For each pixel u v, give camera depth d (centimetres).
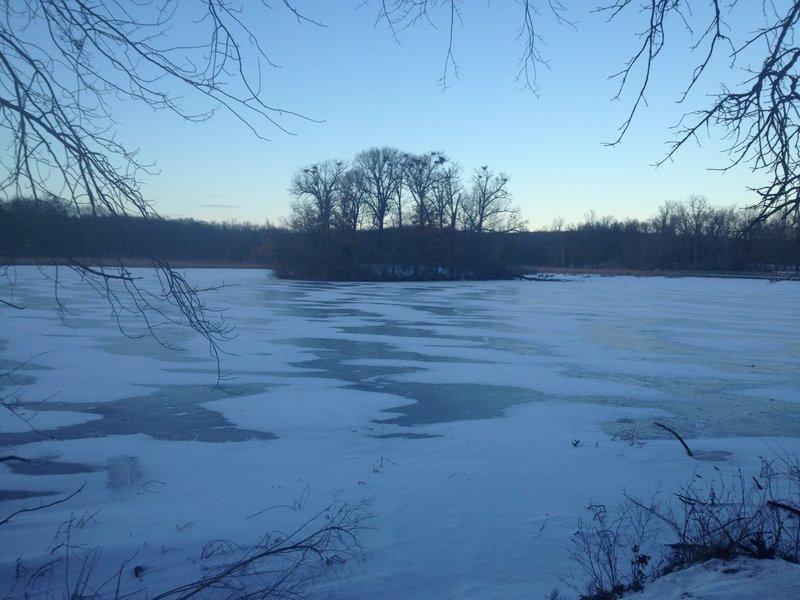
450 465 942
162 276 511
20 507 789
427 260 7419
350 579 567
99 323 2633
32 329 2444
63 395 1451
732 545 548
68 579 573
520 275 7931
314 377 1705
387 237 7606
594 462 956
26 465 968
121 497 824
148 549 631
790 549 559
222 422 1241
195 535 666
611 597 505
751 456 997
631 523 685
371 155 7475
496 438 1133
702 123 446
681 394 1568
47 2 383
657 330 2906
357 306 3853
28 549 640
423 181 7512
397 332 2667
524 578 570
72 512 754
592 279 8175
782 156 428
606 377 1775
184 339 2302
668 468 919
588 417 1320
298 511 744
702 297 5300
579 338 2592
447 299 4597
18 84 382
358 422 1252
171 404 1381
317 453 1027
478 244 7888
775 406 1442
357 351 2158
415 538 657
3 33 384
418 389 1577
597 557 570
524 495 796
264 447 1067
